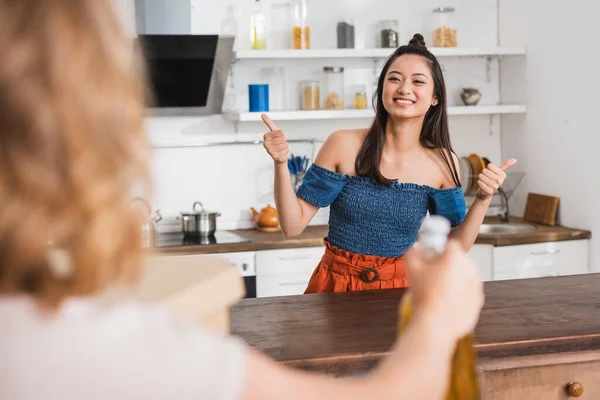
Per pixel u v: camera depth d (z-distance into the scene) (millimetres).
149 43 3658
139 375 491
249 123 4285
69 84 450
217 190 4285
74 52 458
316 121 4375
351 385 572
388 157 2535
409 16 4418
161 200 4223
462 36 4547
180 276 894
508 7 4469
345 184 2512
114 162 469
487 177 2350
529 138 4375
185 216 3969
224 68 3955
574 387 1656
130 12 3754
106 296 518
